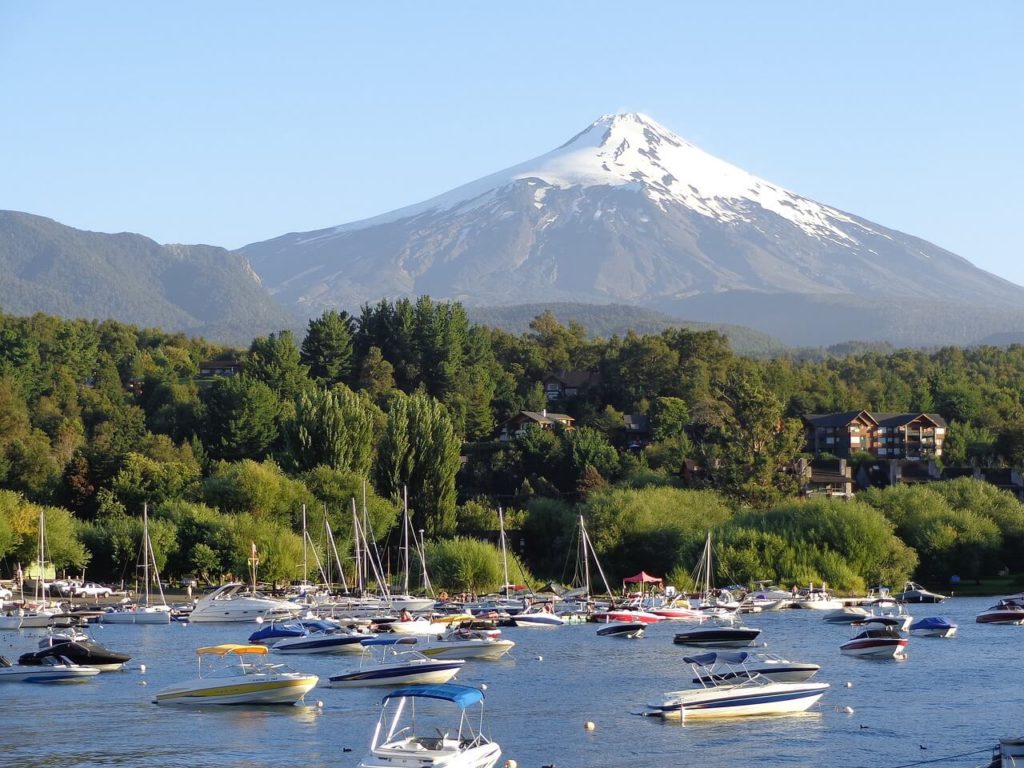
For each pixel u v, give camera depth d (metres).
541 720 87.94
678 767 75.00
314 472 198.75
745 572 180.88
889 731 83.88
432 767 66.06
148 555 178.12
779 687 89.75
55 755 77.94
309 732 83.69
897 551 186.00
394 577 193.75
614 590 190.62
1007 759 68.12
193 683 93.00
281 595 176.00
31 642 136.62
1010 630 146.62
